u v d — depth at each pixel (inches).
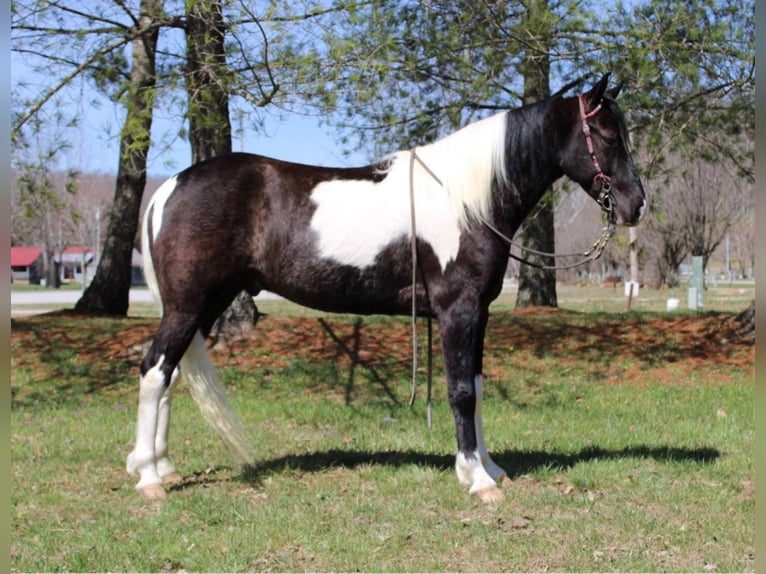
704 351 381.4
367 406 305.0
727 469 208.4
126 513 177.9
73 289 1630.2
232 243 188.2
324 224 187.8
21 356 379.9
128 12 346.9
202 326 196.2
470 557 150.9
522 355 383.6
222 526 168.1
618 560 148.1
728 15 332.2
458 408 185.3
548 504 181.0
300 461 222.1
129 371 361.1
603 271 1665.8
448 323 185.2
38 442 248.4
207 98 310.3
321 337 402.9
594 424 270.2
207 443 247.0
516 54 345.4
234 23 311.7
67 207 324.8
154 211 192.9
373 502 183.0
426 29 344.2
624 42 335.9
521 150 187.0
